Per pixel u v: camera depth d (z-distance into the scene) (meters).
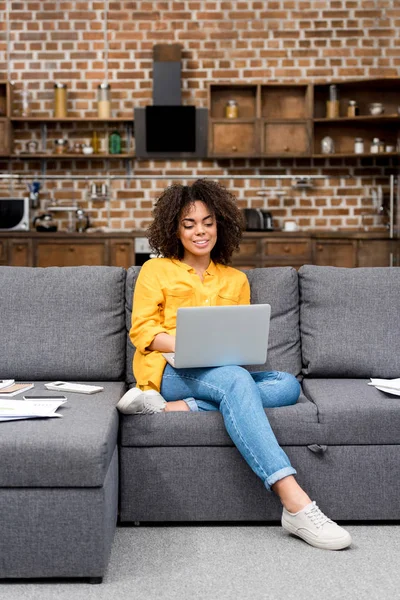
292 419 2.31
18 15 6.85
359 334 2.77
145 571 2.01
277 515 2.32
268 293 2.85
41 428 2.01
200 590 1.89
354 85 6.62
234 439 2.23
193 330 2.27
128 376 2.79
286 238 6.34
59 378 2.75
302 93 6.76
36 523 1.93
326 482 2.33
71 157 6.62
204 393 2.36
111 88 6.89
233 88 6.78
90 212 6.93
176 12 6.86
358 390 2.51
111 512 2.09
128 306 2.82
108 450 1.99
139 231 6.46
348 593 1.87
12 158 6.88
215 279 2.68
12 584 1.95
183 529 2.32
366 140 6.80
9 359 2.72
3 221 6.38
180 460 2.31
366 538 2.25
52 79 6.88
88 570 1.93
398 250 6.28
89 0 6.84
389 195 6.90
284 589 1.89
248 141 6.58
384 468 2.33
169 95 6.70
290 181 6.94
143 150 6.66
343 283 2.84
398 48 6.85
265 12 6.86
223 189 2.74
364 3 6.84
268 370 2.78
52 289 2.79
